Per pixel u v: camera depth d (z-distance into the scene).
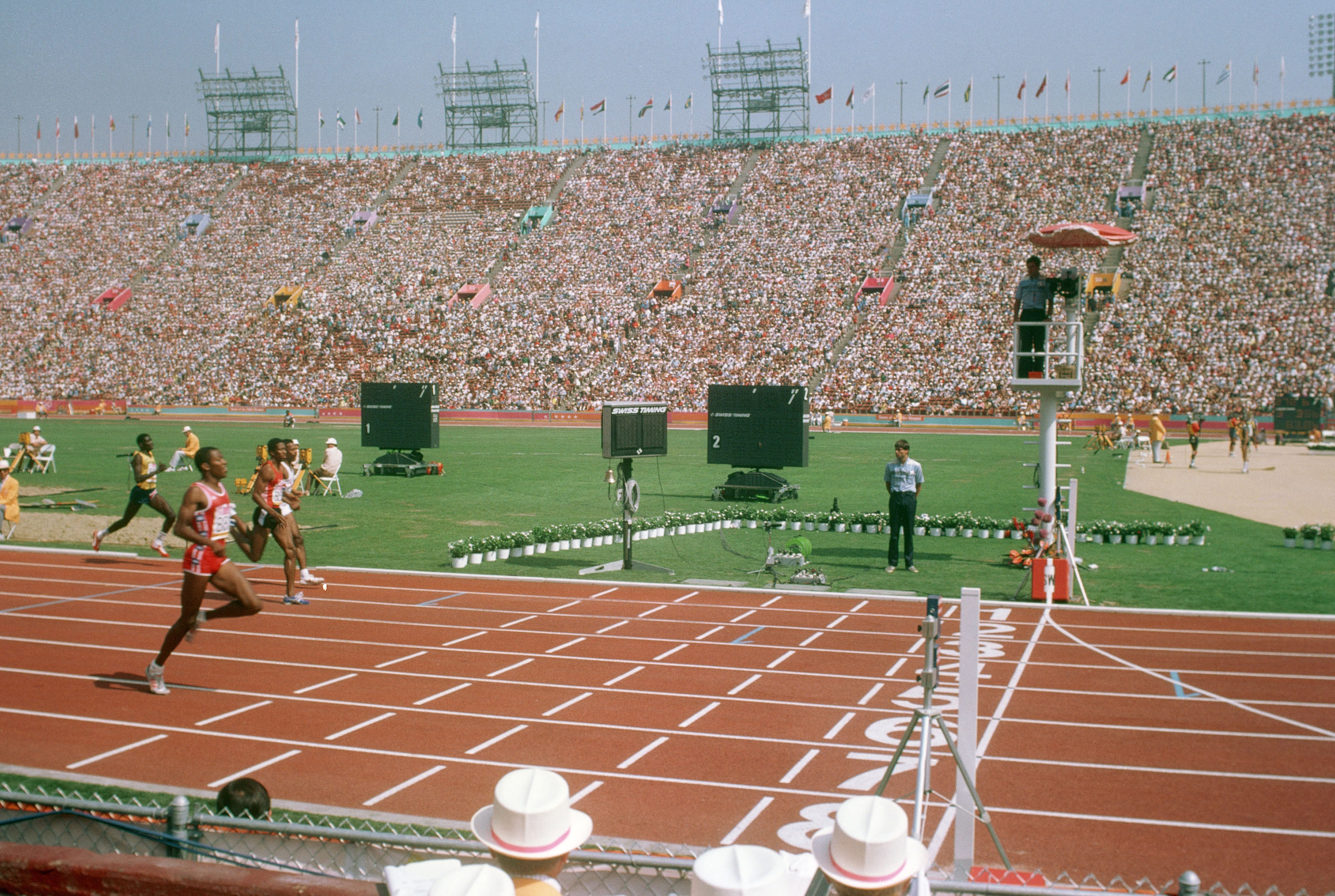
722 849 2.54
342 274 77.19
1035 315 17.81
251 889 2.97
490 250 77.12
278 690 10.97
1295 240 62.28
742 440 28.55
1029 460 41.34
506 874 2.44
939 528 22.80
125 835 4.53
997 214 69.62
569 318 70.12
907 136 79.06
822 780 8.50
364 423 35.50
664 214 77.00
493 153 88.25
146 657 12.34
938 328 63.78
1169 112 74.50
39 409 71.06
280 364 71.81
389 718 10.07
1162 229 65.00
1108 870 6.83
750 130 84.50
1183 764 8.84
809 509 26.64
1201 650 12.73
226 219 83.88
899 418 60.56
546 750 9.20
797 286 68.56
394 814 7.65
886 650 12.71
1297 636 13.43
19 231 84.62
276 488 15.41
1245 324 58.50
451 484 32.56
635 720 10.02
